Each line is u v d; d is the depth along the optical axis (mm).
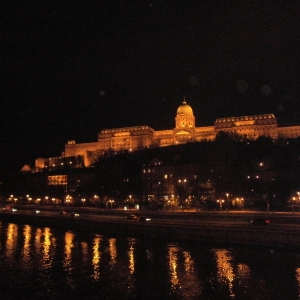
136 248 70625
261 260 55688
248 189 117375
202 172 134375
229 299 41375
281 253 59156
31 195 192000
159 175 153000
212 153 156125
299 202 104500
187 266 55125
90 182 168500
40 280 50562
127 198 141125
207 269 52906
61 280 50469
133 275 51906
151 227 80688
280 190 112250
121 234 87625
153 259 60719
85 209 130375
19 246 76125
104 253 67312
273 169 135750
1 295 44656
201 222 84375
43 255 66688
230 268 52625
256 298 41375
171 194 140750
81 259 62906
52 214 126750
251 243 64312
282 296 41625
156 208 124062
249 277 48344
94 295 44188
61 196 172375
